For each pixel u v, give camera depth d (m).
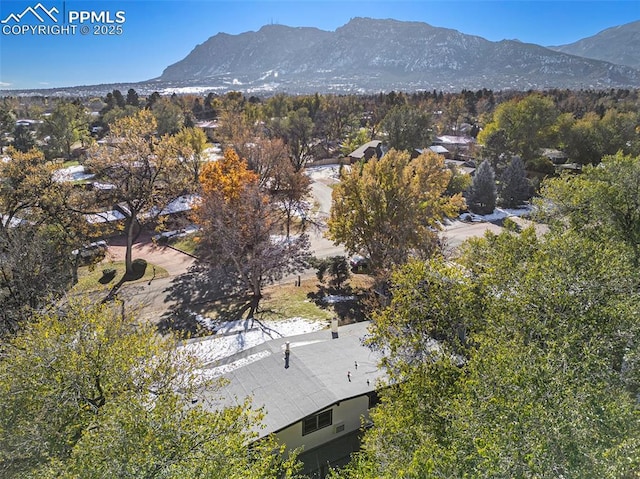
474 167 65.81
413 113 73.19
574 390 8.16
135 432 8.84
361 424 15.55
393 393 12.65
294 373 16.41
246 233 29.20
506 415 7.66
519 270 13.39
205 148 62.78
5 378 11.37
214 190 31.58
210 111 120.31
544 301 11.49
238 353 18.98
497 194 53.59
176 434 9.14
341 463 14.81
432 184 31.89
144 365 12.26
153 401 10.73
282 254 29.80
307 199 56.06
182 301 28.73
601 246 15.27
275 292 30.14
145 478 8.07
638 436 7.50
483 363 9.40
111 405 10.11
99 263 35.38
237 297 29.25
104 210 42.53
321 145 90.06
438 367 11.82
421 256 27.14
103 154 32.91
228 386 15.80
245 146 51.72
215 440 9.12
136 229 43.84
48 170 29.36
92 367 11.69
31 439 10.30
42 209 28.94
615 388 9.25
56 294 21.70
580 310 11.08
